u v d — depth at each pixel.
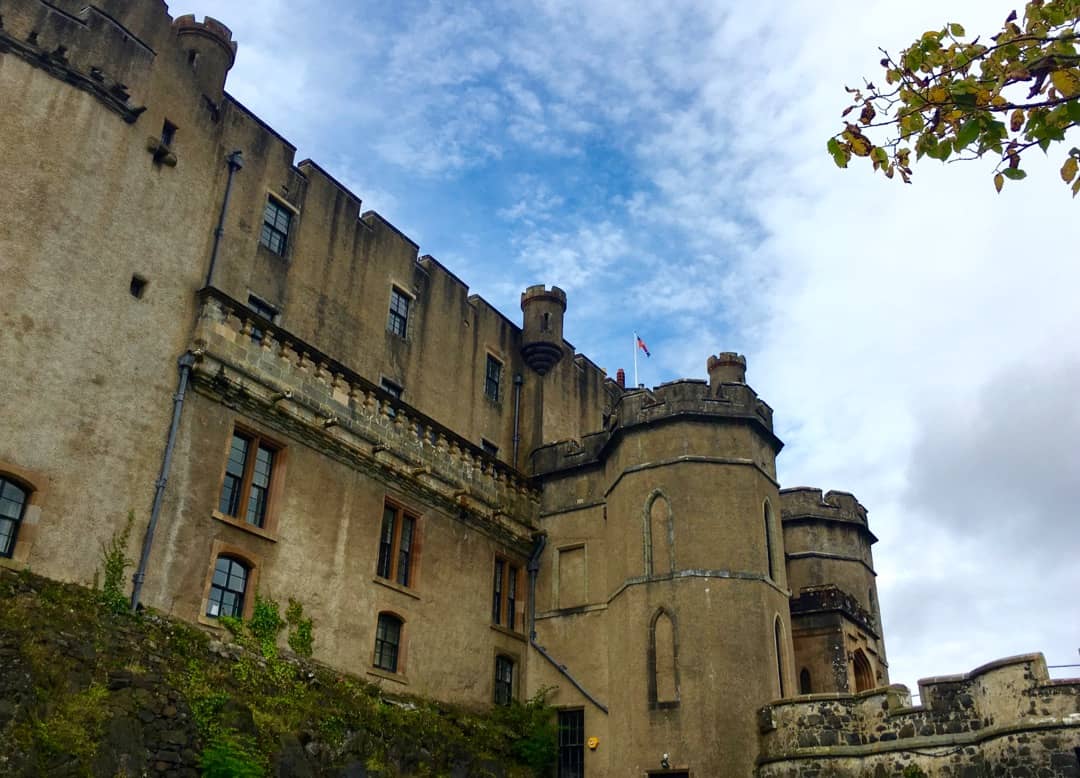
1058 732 18.19
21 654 15.29
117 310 20.22
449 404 29.55
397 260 29.08
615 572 26.98
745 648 24.27
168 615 19.09
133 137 21.61
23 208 19.09
